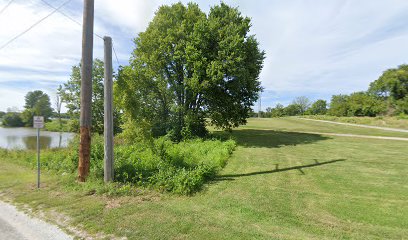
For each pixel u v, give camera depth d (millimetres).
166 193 7098
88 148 8070
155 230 4762
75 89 35281
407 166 10867
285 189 7602
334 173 9648
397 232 4797
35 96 88500
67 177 8672
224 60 19312
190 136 20531
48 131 60312
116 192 6945
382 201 6559
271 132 30297
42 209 5980
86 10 7797
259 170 10273
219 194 7105
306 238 4516
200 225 5000
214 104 22469
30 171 10516
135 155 10172
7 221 5344
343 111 74312
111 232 4715
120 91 9727
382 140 21484
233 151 15641
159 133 22234
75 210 5828
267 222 5223
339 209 5996
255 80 23109
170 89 23047
